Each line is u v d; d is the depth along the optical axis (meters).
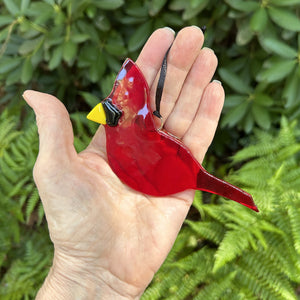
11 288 0.32
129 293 0.22
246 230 0.29
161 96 0.21
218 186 0.21
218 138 0.37
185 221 0.32
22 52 0.32
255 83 0.36
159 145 0.21
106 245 0.21
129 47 0.31
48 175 0.20
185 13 0.28
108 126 0.21
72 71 0.39
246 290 0.30
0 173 0.35
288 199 0.30
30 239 0.36
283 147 0.32
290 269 0.29
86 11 0.30
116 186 0.22
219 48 0.34
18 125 0.41
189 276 0.31
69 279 0.22
